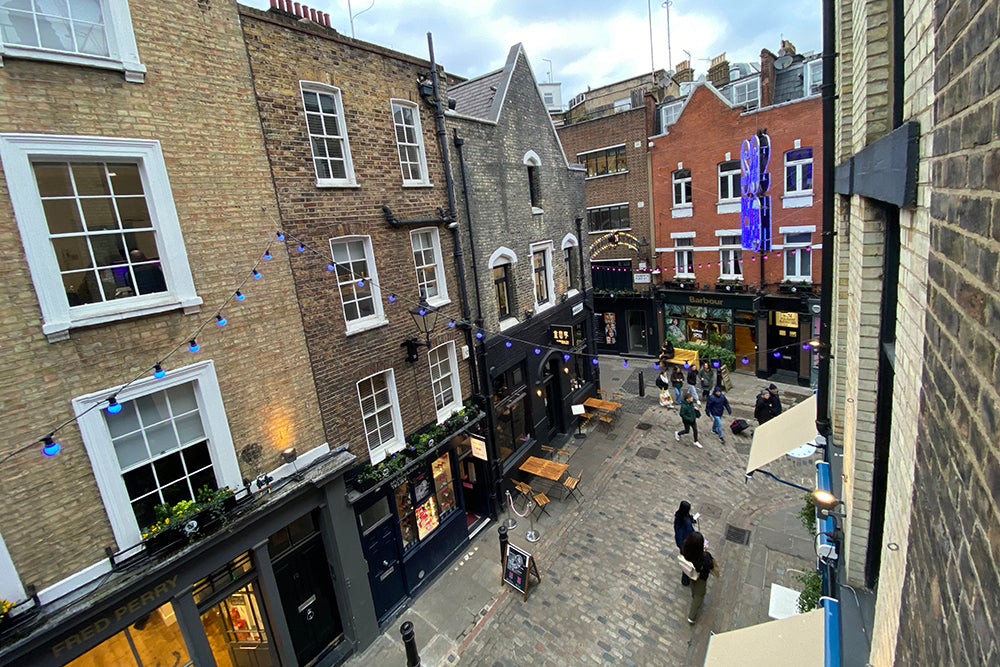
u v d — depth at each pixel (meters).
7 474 5.25
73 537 5.69
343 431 8.69
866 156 3.47
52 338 5.47
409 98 9.80
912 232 2.59
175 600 6.54
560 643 8.47
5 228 5.17
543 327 14.95
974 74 1.34
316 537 8.38
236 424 7.15
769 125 17.41
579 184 17.08
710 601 8.98
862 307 4.16
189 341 6.27
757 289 18.62
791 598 8.06
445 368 11.13
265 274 7.42
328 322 8.38
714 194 19.44
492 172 12.45
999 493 1.14
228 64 6.90
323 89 8.26
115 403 5.44
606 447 15.13
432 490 10.56
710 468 13.38
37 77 5.30
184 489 6.74
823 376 7.57
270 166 7.46
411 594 9.88
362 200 8.88
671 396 18.17
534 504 12.53
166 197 6.29
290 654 7.85
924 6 2.16
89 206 5.82
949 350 1.66
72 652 5.62
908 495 2.61
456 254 11.02
